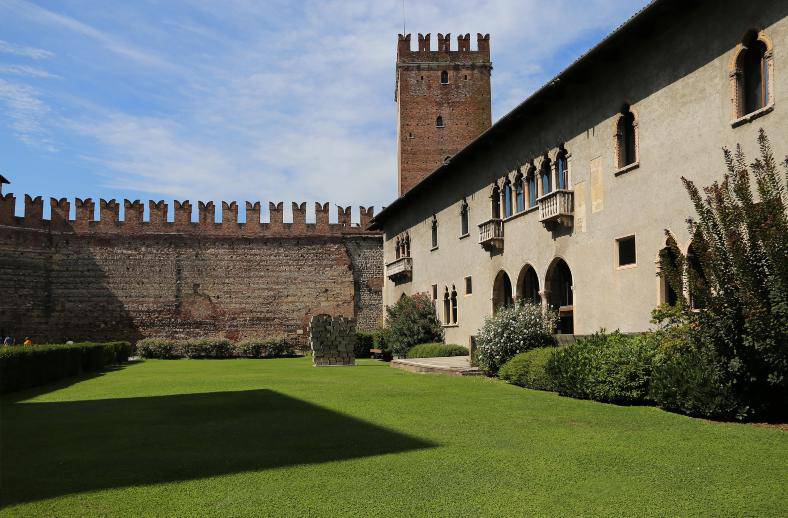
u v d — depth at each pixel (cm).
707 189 1288
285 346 5162
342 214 5719
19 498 773
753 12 1528
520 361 1989
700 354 1303
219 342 5012
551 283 2494
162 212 5419
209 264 5450
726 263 1213
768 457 941
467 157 3222
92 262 5228
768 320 1131
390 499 762
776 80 1460
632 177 1962
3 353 1997
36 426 1295
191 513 716
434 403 1544
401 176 5797
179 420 1345
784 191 1380
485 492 789
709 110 1658
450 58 5925
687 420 1239
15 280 4941
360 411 1427
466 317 3359
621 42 1934
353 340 3484
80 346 2917
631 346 1551
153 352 4912
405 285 4584
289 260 5575
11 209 4975
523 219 2689
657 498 765
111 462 952
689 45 1733
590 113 2192
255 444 1072
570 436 1113
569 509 727
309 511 721
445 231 3712
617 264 2030
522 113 2564
